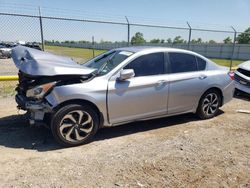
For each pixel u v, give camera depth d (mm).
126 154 4137
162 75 5082
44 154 4059
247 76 8234
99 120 4547
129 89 4641
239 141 4832
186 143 4641
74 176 3457
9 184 3229
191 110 5668
